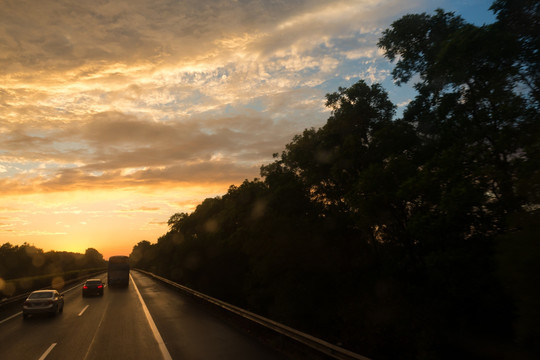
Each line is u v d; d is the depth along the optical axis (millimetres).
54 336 12281
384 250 20453
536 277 6039
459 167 12062
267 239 21672
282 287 20609
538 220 6352
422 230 12766
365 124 21484
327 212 24312
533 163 7605
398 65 17891
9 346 10711
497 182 11055
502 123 12062
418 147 17812
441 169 12148
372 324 14742
